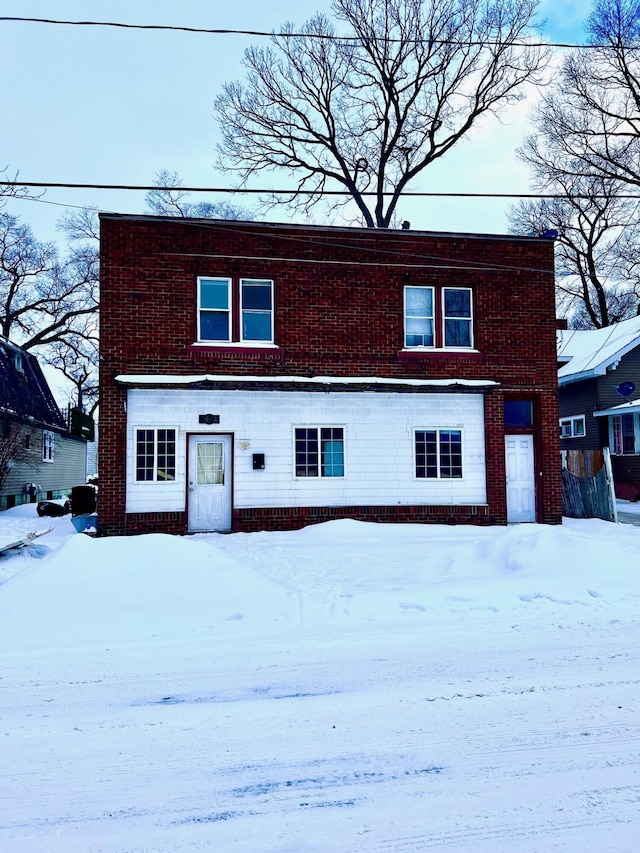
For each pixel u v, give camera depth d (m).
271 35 10.23
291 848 2.99
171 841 3.07
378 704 4.67
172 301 13.18
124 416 12.84
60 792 3.53
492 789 3.51
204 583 7.39
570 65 29.89
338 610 7.12
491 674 5.26
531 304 14.73
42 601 6.75
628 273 35.38
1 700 4.79
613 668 5.40
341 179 29.20
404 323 14.24
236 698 4.80
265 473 13.38
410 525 13.30
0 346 25.22
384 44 26.81
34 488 24.17
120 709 4.62
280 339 13.59
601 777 3.63
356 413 13.84
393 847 2.99
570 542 8.93
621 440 23.00
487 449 14.23
